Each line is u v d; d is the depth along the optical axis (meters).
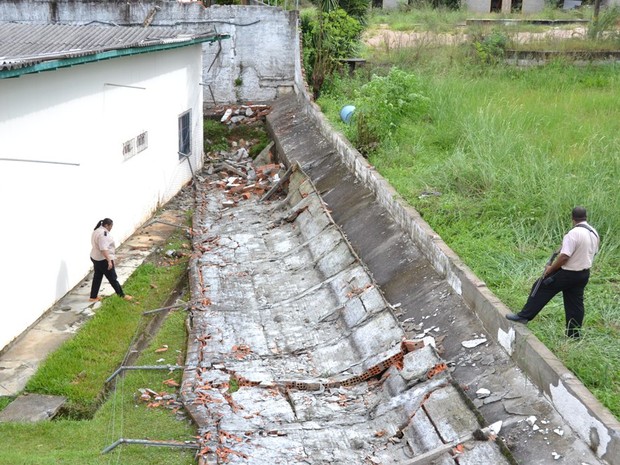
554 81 19.83
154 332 11.38
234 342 10.48
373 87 16.17
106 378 9.78
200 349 10.23
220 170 20.44
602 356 7.45
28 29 15.84
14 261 10.38
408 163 14.34
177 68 18.22
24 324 10.81
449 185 12.56
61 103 11.72
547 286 7.68
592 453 6.20
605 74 20.84
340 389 8.94
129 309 11.94
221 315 11.37
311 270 12.45
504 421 7.05
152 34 16.73
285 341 10.41
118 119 14.34
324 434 7.99
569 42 23.38
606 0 32.38
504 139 13.34
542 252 10.02
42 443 8.19
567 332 7.94
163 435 8.32
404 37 26.92
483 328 8.54
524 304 8.59
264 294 12.11
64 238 12.07
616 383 7.09
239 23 22.48
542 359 7.10
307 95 20.53
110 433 8.38
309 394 8.89
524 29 26.16
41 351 10.37
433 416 7.50
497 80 20.03
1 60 9.52
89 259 13.22
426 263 10.48
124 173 14.90
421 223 10.93
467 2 35.56
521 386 7.38
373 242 12.03
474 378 7.88
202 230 15.71
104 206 13.84
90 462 7.66
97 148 13.35
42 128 11.09
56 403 9.07
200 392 9.07
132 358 10.47
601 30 23.98
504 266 9.67
